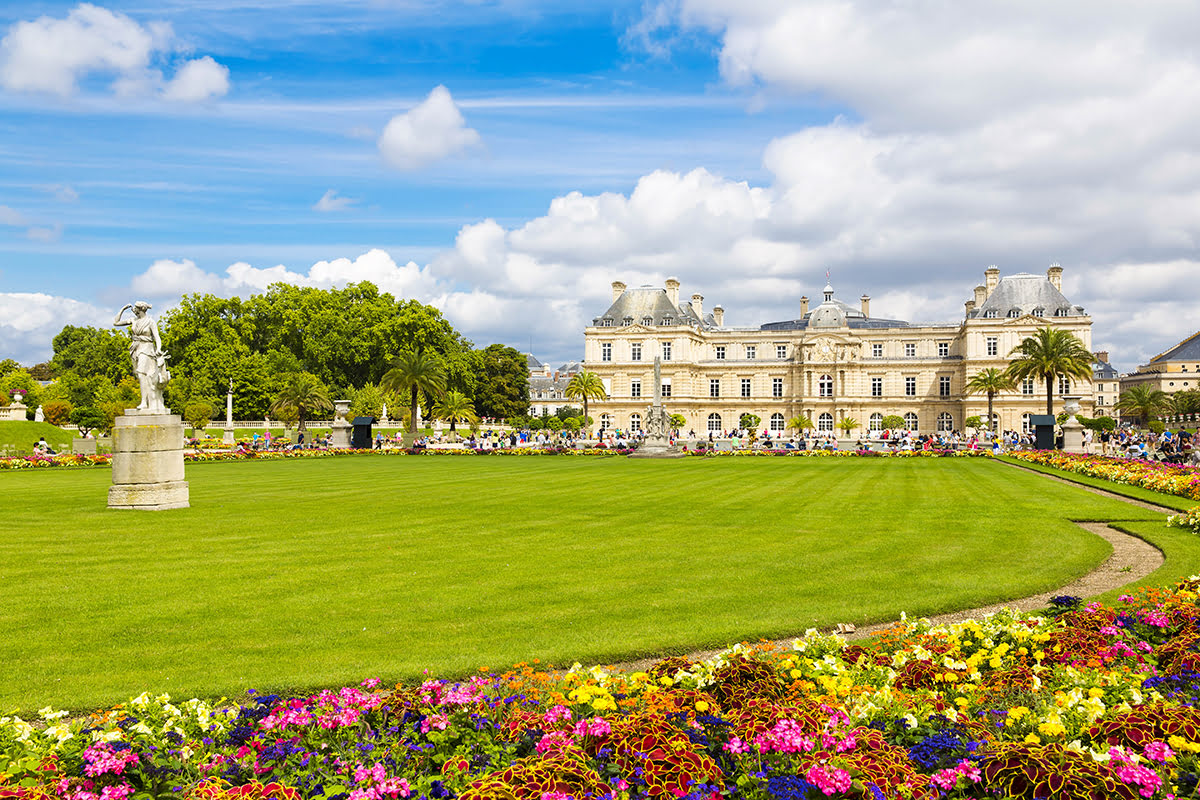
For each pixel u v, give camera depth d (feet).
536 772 27.27
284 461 252.42
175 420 119.55
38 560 78.28
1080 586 67.82
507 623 56.39
